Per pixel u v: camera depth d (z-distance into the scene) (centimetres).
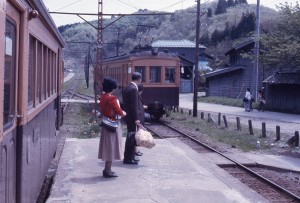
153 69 2280
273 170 1302
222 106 3844
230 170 1240
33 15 533
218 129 2053
